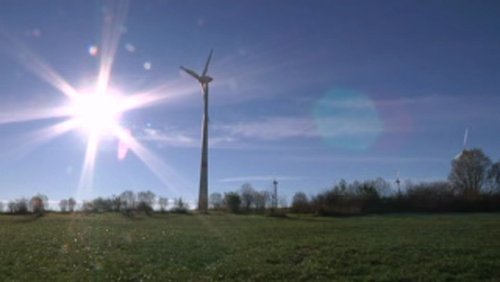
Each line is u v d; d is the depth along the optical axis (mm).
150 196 105250
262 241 37969
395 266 25984
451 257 28312
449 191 111625
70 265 26516
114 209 106938
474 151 135375
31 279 22750
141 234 45625
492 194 107125
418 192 107312
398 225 56000
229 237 42031
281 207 108125
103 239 40438
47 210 106188
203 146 100250
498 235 41031
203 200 99562
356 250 31203
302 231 47906
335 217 85938
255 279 23125
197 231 49719
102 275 23781
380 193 107875
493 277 23438
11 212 103625
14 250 32375
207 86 101438
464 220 65938
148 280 22734
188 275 23891
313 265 26188
